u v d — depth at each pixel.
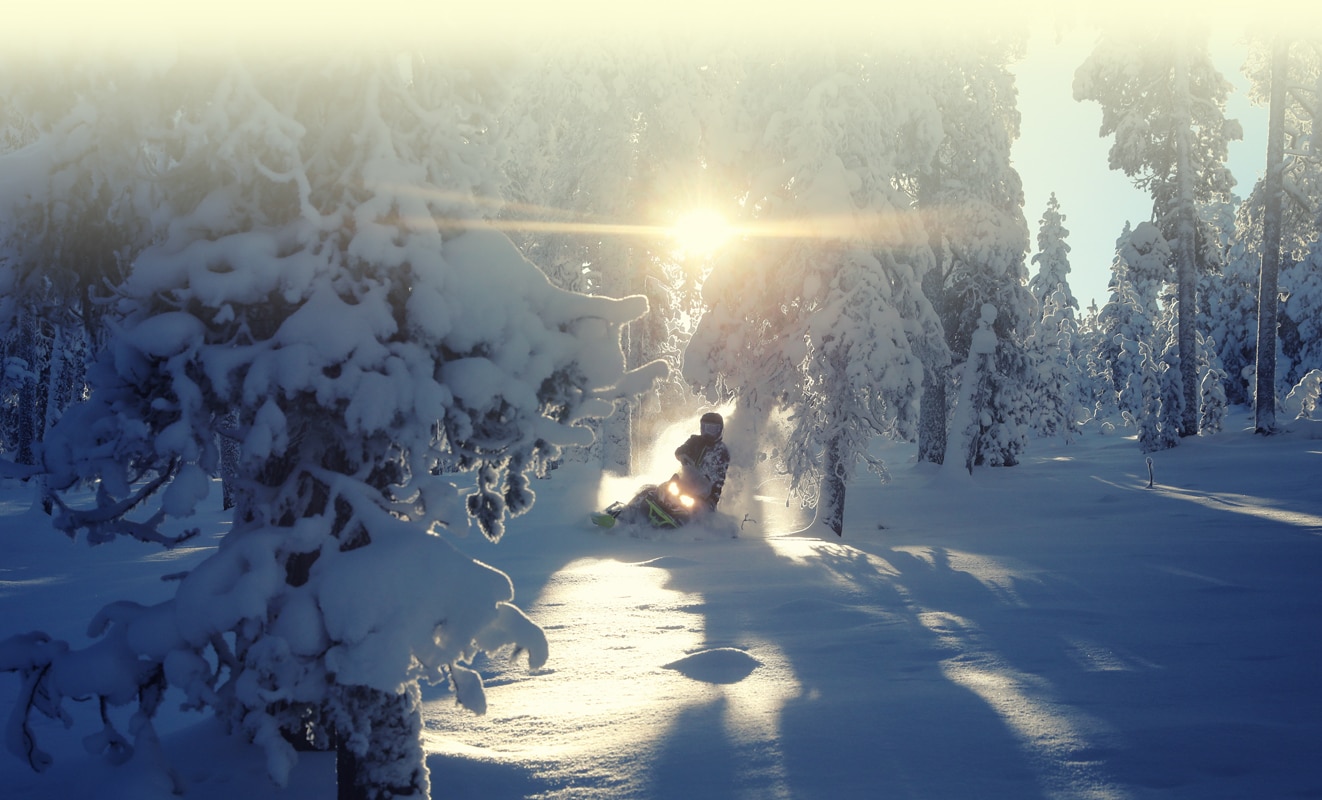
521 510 3.50
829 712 4.04
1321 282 49.25
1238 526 11.37
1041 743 3.51
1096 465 26.14
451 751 3.68
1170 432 27.61
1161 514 13.44
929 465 27.66
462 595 2.73
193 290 2.95
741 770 3.37
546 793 3.26
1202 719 3.73
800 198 13.94
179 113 3.21
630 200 22.44
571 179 22.89
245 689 2.69
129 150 3.24
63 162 3.22
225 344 3.03
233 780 3.41
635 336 23.77
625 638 5.96
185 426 2.85
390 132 3.15
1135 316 54.56
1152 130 31.12
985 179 25.55
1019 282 26.73
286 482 3.08
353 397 2.88
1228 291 55.12
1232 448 25.47
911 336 15.80
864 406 13.16
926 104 18.14
